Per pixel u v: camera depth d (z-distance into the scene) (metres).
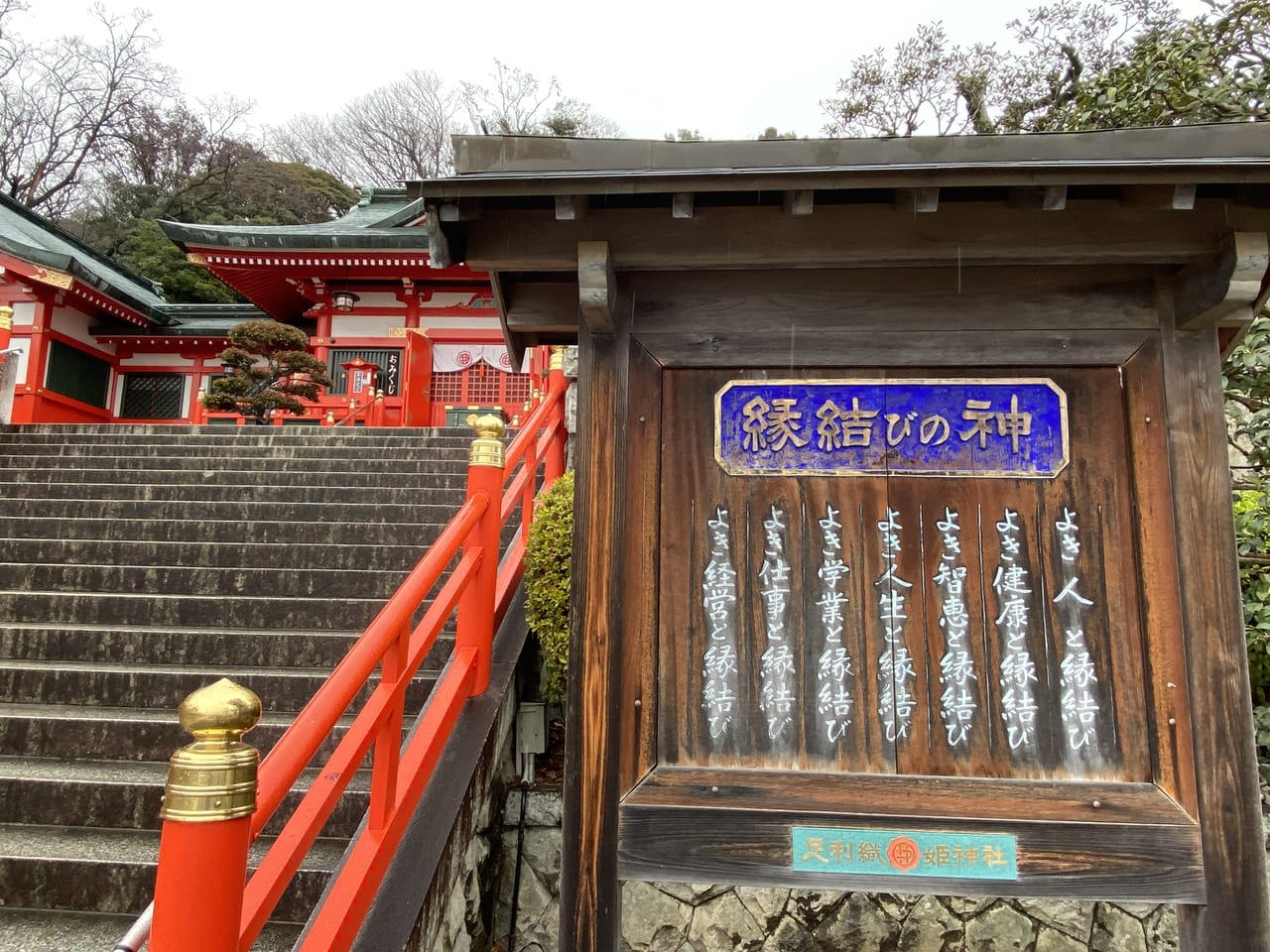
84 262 19.78
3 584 5.25
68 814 3.20
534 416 5.38
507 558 4.85
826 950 3.69
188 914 1.63
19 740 3.62
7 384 9.35
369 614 4.66
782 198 2.26
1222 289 2.19
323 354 15.56
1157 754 2.22
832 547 2.41
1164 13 10.09
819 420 2.46
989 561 2.37
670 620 2.39
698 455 2.46
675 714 2.34
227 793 1.70
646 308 2.51
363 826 2.74
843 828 2.23
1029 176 2.08
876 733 2.31
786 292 2.48
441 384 15.45
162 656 4.33
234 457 7.93
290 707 3.96
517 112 35.72
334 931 2.35
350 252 14.20
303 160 36.47
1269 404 4.39
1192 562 2.27
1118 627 2.30
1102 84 5.95
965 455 2.41
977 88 15.28
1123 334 2.39
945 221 2.30
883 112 16.52
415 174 36.09
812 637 2.37
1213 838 2.15
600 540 2.38
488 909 3.56
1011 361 2.41
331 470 7.45
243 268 14.84
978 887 2.18
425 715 3.29
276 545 5.41
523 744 3.97
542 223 2.40
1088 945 3.74
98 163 32.50
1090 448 2.38
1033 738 2.28
